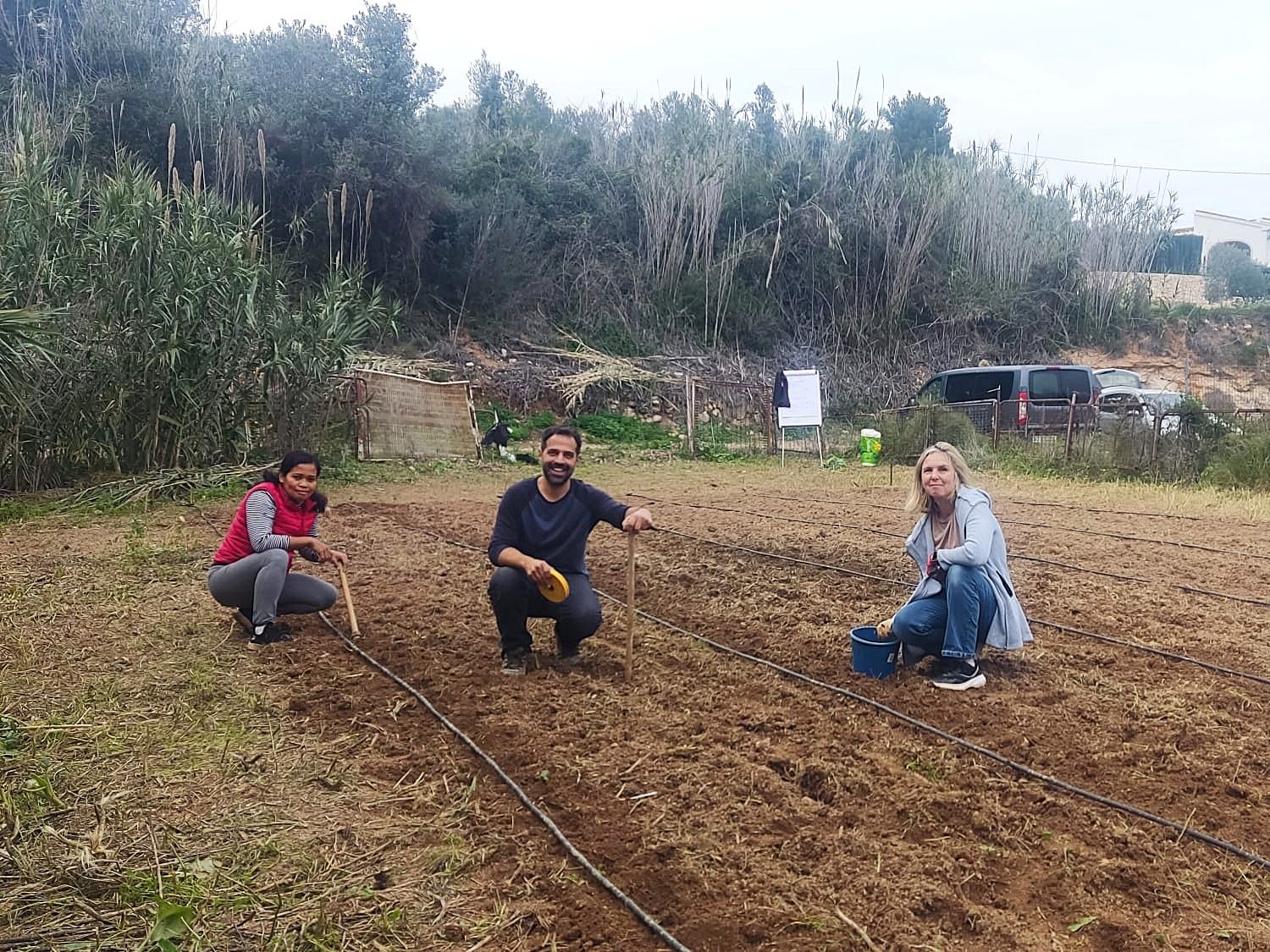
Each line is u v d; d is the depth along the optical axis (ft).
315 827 11.78
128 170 42.75
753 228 98.53
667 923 9.99
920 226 97.50
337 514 37.17
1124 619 22.08
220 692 16.38
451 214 82.23
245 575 19.03
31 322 31.63
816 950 9.52
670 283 92.17
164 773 13.09
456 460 56.54
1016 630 17.37
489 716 15.56
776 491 46.60
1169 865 11.25
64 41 69.41
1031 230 107.55
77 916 9.57
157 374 40.29
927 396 70.13
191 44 73.41
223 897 10.07
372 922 9.82
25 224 38.86
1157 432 51.80
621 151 107.14
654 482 50.42
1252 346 105.50
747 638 20.21
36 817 11.61
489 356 79.97
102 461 40.11
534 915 10.07
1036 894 10.66
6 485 38.81
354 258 74.74
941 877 10.89
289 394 45.19
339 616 21.43
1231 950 9.64
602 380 75.41
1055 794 13.01
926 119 130.82
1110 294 105.19
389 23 79.61
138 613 21.09
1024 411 62.13
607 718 15.48
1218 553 30.25
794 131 113.80
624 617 21.67
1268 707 16.42
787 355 91.66
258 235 50.29
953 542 17.49
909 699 16.52
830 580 25.53
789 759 13.78
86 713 15.08
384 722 15.33
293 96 73.77
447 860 11.07
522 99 121.70
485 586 24.62
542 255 90.58
